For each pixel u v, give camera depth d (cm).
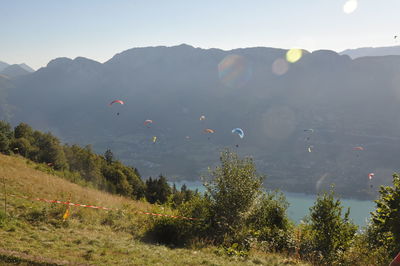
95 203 1738
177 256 1027
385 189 1058
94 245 1023
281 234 1404
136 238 1248
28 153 5666
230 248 1203
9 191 1600
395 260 313
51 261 795
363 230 1338
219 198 1428
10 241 910
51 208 1391
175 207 1703
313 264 1155
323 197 1323
